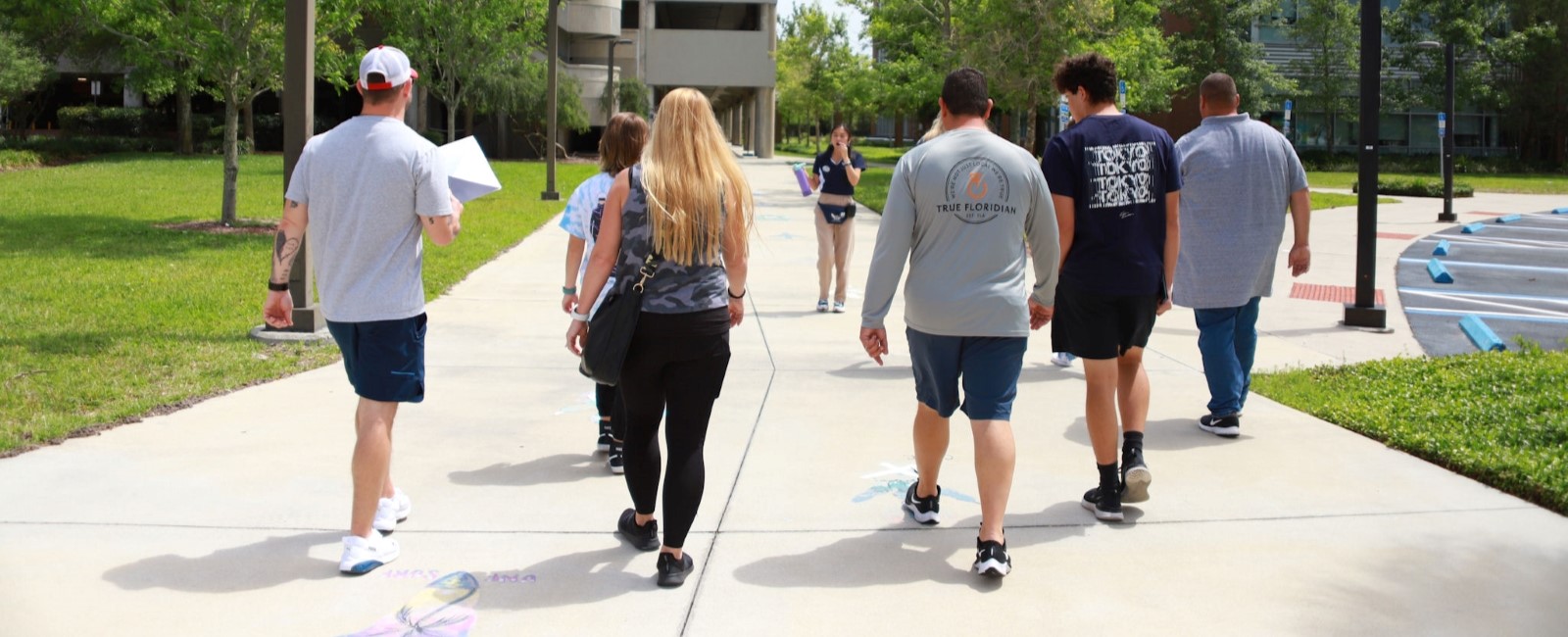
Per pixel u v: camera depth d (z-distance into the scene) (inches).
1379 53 379.6
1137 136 178.9
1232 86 228.8
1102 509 181.8
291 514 182.5
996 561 155.5
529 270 491.2
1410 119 1924.2
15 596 148.2
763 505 191.8
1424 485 201.6
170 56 656.4
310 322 332.8
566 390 277.7
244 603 148.5
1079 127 179.9
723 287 157.8
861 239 653.9
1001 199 155.9
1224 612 148.3
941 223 157.1
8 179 926.4
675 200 150.6
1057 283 181.9
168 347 307.7
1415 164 1825.8
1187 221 229.6
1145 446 228.7
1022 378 295.0
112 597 148.9
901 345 345.4
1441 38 1760.6
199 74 682.8
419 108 1612.9
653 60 1978.3
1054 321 186.5
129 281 415.8
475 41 1451.8
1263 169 227.1
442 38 1429.6
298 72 333.4
